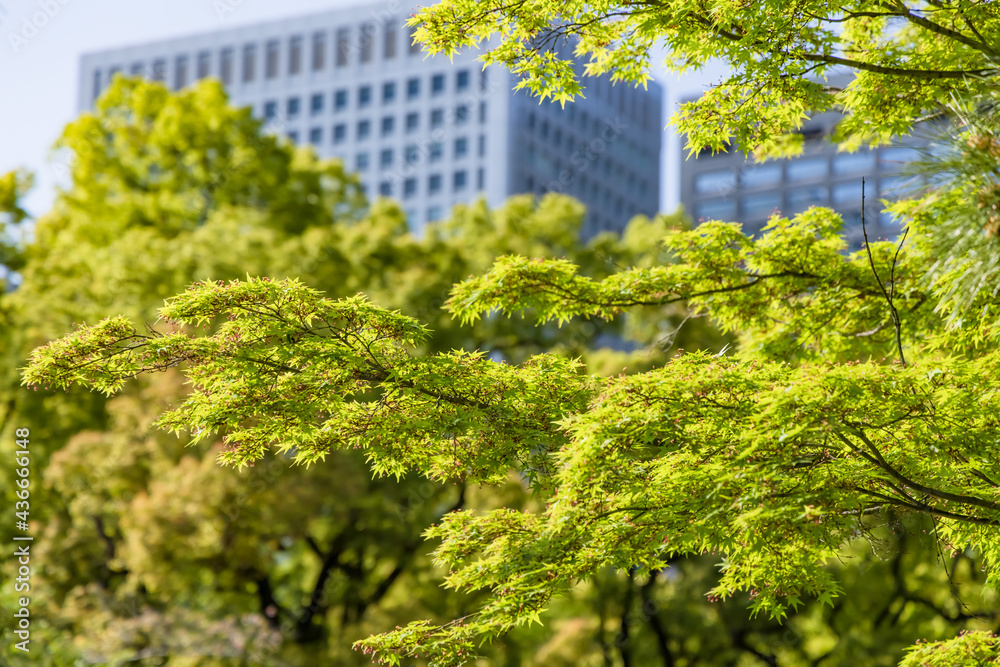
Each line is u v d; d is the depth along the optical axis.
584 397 6.78
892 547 6.69
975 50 6.69
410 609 17.27
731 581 7.05
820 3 6.29
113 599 16.55
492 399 6.59
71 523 17.97
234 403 6.04
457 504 18.95
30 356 6.04
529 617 6.19
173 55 78.81
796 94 6.82
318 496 16.30
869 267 7.65
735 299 8.04
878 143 7.62
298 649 16.58
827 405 5.27
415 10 7.00
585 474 5.73
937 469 5.99
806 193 58.59
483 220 24.34
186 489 15.28
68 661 16.58
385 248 22.19
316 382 6.11
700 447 5.91
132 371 6.16
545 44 7.17
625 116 84.06
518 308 7.66
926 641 6.86
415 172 72.81
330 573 19.31
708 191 61.50
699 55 6.80
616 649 20.92
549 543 6.25
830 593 6.62
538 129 74.06
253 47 77.44
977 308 6.52
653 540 6.12
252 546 16.62
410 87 73.56
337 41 75.50
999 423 5.82
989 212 4.65
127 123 25.20
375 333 6.46
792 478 5.73
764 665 21.00
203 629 16.11
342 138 75.00
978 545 6.84
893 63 7.14
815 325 8.04
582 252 22.94
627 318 19.39
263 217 23.70
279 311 6.15
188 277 18.67
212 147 24.70
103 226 23.45
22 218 22.92
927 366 5.85
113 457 16.36
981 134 4.78
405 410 6.55
